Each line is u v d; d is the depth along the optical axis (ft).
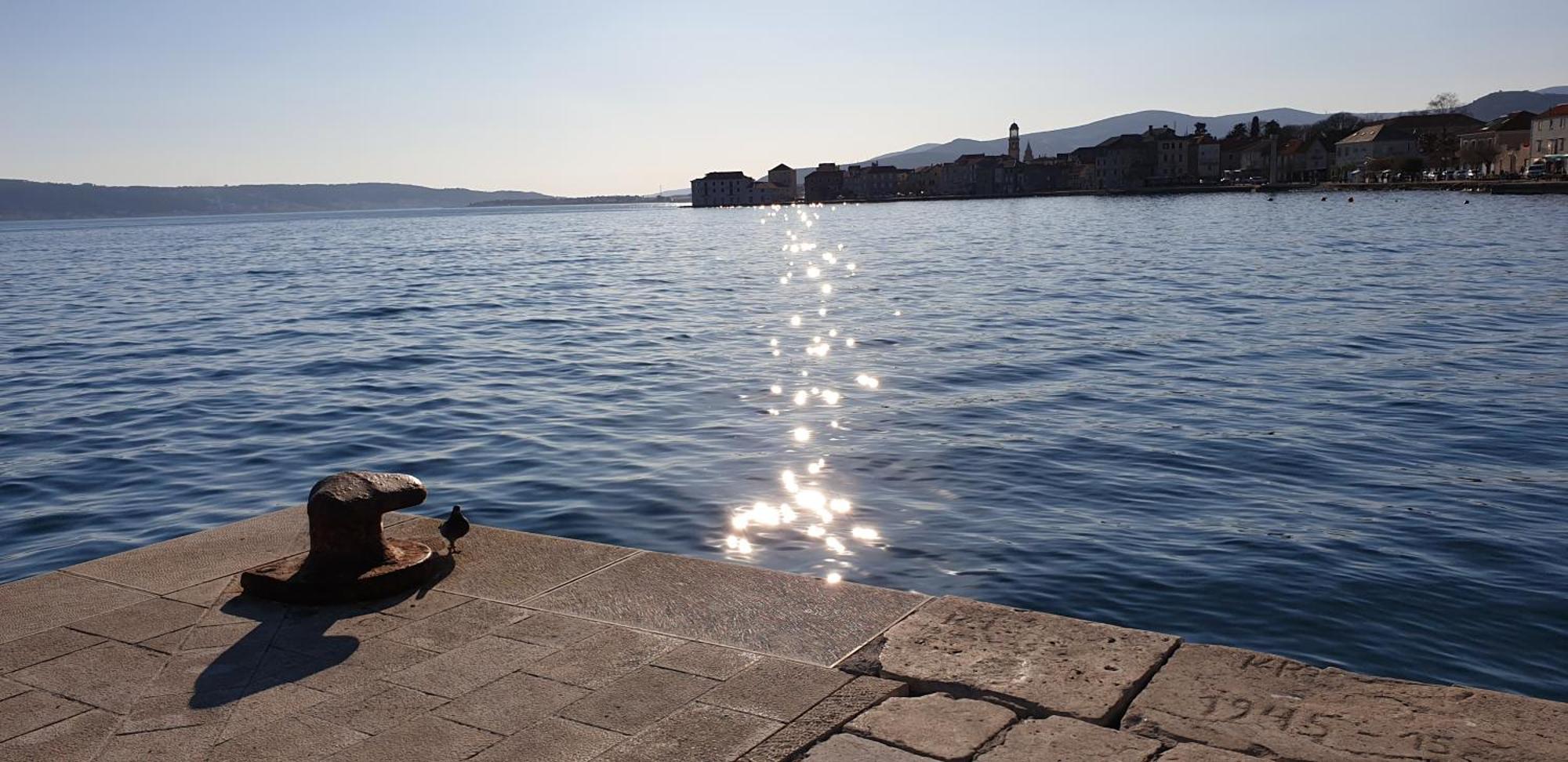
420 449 46.85
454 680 13.78
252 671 14.12
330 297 127.75
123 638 15.23
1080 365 66.18
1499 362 64.34
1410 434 47.06
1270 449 44.80
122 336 91.97
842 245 239.91
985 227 315.17
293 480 42.55
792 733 12.24
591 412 54.13
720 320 95.45
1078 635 14.70
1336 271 130.11
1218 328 82.43
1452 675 24.43
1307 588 29.48
